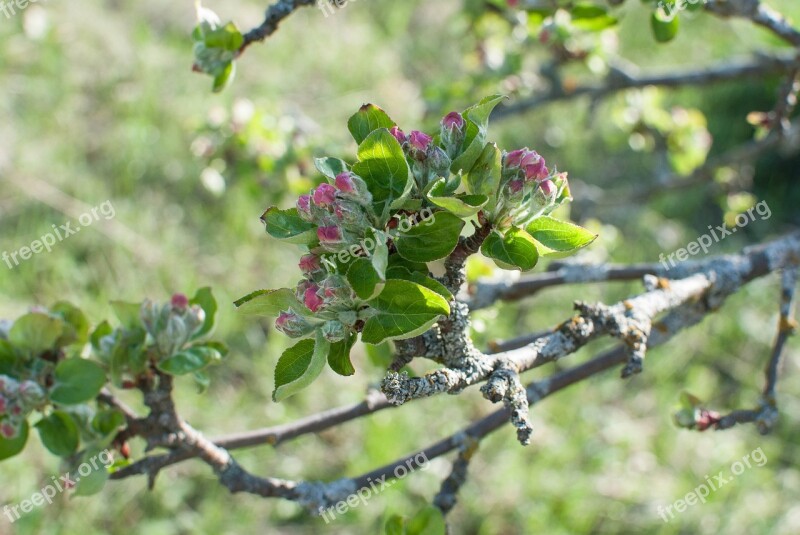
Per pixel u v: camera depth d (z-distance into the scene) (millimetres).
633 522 1369
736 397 1556
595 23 868
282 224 633
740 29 1821
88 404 781
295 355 633
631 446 1456
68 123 1801
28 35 1847
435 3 2277
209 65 759
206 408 1422
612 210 1802
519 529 1354
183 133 1802
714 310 799
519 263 629
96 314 1518
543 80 1322
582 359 1530
